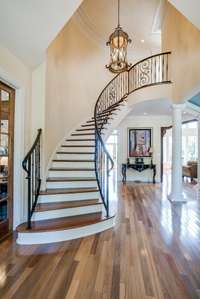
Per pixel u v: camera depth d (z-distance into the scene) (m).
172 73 5.74
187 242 3.28
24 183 3.81
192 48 4.13
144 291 2.12
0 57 3.07
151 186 8.53
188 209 5.12
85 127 6.82
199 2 2.24
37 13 2.83
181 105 5.78
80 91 7.04
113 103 7.36
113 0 5.97
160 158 9.84
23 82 3.77
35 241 3.17
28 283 2.23
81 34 7.19
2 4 2.56
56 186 4.52
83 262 2.66
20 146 3.68
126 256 2.82
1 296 2.04
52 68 5.01
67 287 2.17
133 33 7.60
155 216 4.56
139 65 6.80
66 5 2.75
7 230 3.46
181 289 2.16
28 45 3.40
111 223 3.90
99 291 2.11
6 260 2.69
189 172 9.97
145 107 7.45
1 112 3.35
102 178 4.39
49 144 4.89
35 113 4.19
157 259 2.75
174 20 5.49
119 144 10.04
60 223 3.48
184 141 14.49
